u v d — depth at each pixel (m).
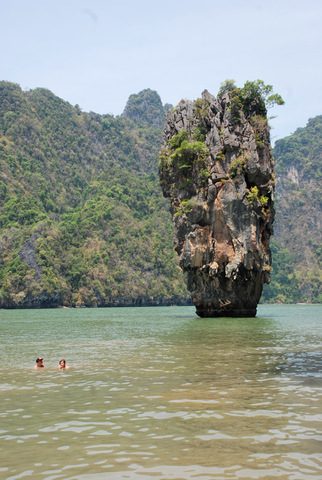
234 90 58.12
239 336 33.75
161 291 160.75
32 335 37.97
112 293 152.25
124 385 16.08
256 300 59.59
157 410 12.72
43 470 8.84
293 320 55.44
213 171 57.12
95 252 159.38
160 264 166.12
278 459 9.22
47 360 22.58
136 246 166.25
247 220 55.88
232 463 9.05
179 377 17.36
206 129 60.09
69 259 153.88
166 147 64.06
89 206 178.75
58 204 196.88
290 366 19.80
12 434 10.89
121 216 174.88
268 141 58.44
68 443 10.25
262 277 58.78
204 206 57.50
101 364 20.92
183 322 52.69
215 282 58.59
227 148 56.72
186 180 59.62
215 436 10.53
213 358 22.31
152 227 176.75
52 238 153.12
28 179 191.88
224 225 56.75
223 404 13.27
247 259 55.78
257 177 56.69
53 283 143.62
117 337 34.81
